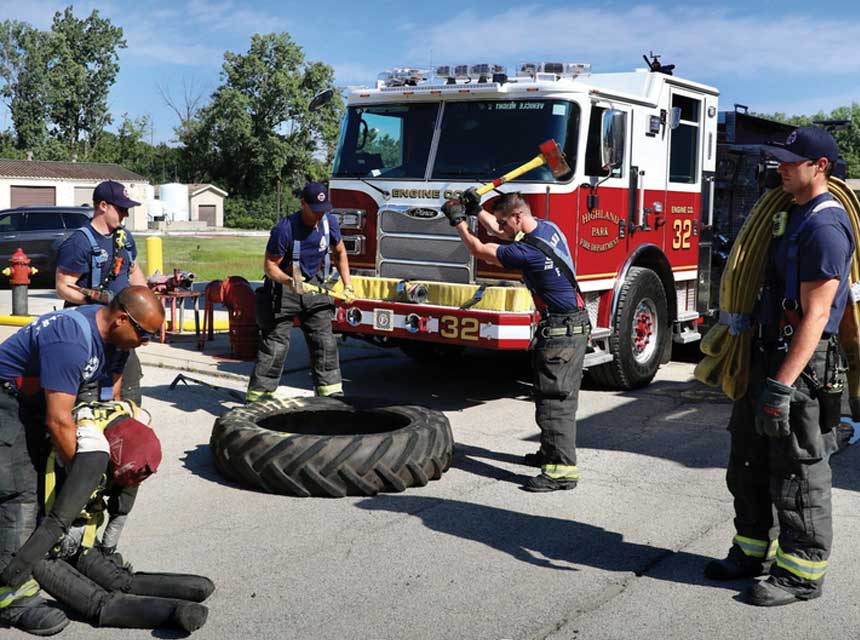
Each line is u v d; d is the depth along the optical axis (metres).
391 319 7.62
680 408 7.79
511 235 5.62
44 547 3.51
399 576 4.26
